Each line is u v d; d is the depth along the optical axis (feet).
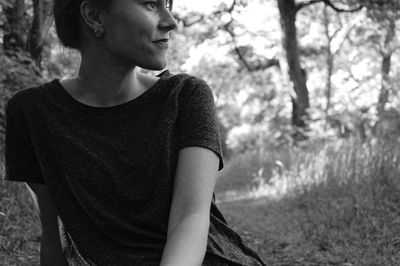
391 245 21.63
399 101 42.01
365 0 81.05
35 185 5.87
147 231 5.24
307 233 26.35
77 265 5.54
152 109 5.37
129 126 5.33
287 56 83.51
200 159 5.13
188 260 4.74
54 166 5.49
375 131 35.68
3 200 21.49
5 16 29.63
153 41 5.14
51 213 5.97
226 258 5.25
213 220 5.42
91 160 5.29
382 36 88.63
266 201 41.68
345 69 110.11
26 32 29.53
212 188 5.14
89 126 5.38
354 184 30.04
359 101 109.09
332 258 21.85
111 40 5.18
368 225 24.04
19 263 17.71
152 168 5.20
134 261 5.18
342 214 26.25
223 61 103.30
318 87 114.83
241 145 119.44
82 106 5.40
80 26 5.38
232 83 105.81
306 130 76.23
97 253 5.33
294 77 82.89
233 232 5.48
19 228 20.30
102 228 5.30
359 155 33.27
